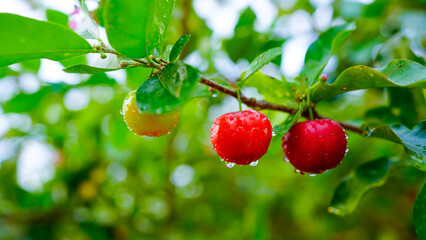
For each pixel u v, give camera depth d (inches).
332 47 9.4
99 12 9.9
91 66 8.1
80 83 11.4
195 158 17.4
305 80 9.3
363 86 8.5
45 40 7.8
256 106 9.1
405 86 8.0
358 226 18.4
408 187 14.9
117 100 13.0
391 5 12.4
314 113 9.3
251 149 8.5
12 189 15.1
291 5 13.9
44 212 15.2
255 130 8.5
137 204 17.0
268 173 17.6
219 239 17.8
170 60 8.1
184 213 17.7
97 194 16.1
